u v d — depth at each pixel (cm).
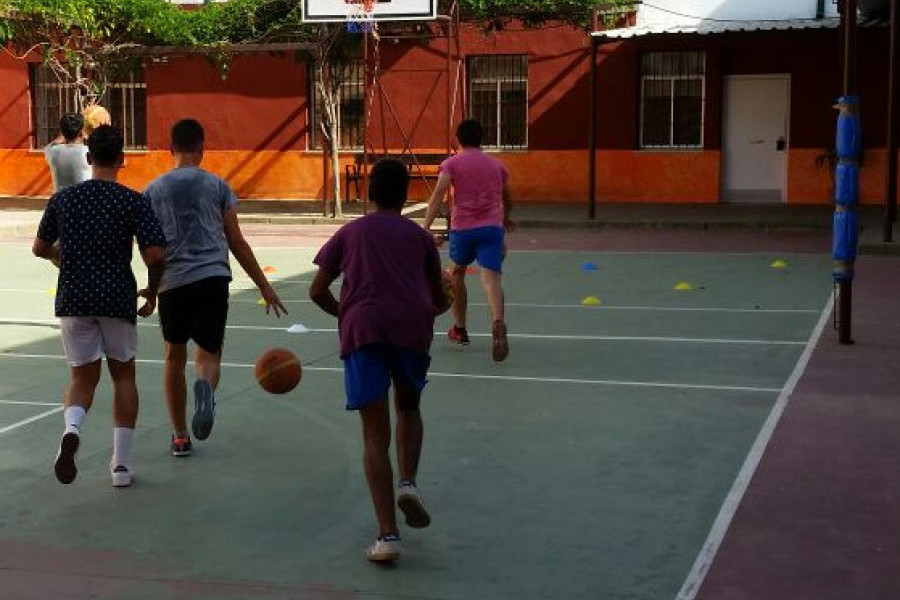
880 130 2641
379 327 555
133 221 647
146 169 3061
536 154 2848
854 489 651
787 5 2727
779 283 1513
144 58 2819
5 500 654
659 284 1525
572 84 2809
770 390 900
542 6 2572
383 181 580
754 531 588
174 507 641
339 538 591
